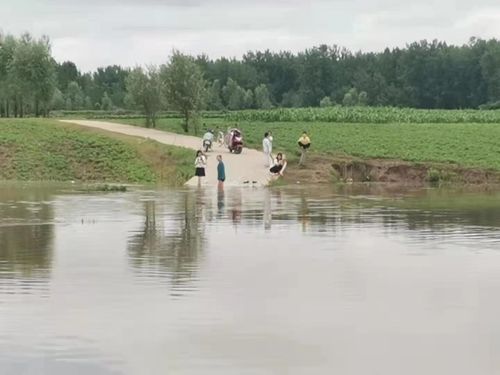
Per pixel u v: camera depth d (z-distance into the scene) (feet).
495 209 108.99
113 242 75.82
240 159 176.45
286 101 620.90
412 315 47.42
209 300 51.11
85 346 41.75
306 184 160.97
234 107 504.43
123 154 180.65
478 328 44.78
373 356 40.19
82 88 535.60
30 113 321.52
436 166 173.17
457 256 67.67
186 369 38.50
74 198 126.52
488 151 191.42
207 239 77.92
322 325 45.42
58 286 55.11
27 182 168.25
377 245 73.92
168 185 159.74
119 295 52.39
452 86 621.31
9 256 67.62
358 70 634.43
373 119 274.98
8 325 45.34
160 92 228.22
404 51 640.58
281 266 62.64
